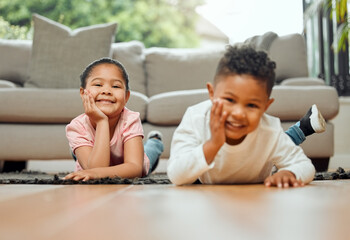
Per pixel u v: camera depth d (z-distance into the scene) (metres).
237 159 1.06
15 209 0.55
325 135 2.19
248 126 0.94
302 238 0.35
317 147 2.18
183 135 1.08
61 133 2.26
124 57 2.91
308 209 0.55
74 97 2.27
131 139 1.41
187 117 1.12
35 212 0.52
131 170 1.29
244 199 0.67
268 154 1.07
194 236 0.36
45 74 2.66
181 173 1.00
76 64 2.70
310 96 2.19
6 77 2.89
